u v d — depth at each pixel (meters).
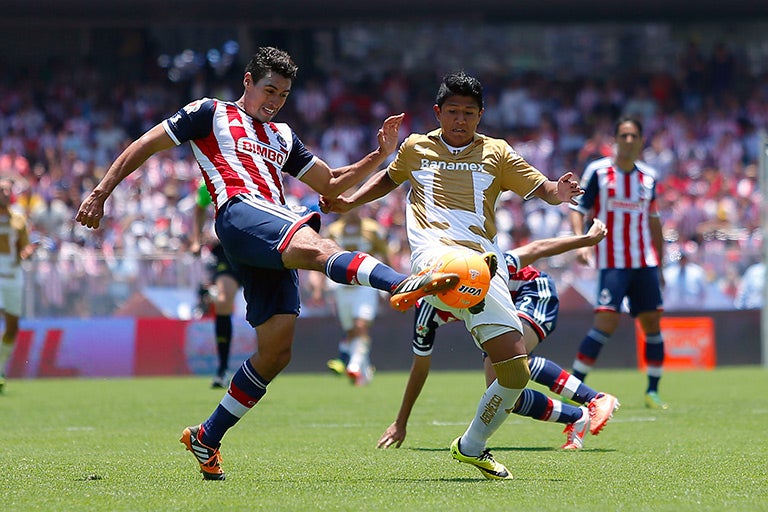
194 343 60.38
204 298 59.94
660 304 38.19
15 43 97.31
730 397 41.91
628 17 94.19
